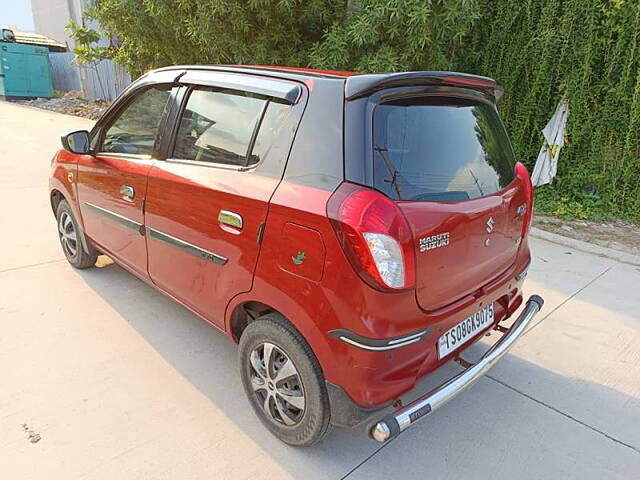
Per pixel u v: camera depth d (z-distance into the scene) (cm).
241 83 242
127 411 251
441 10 511
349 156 190
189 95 271
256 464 224
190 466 220
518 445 244
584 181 629
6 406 249
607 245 520
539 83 601
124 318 338
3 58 1730
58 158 391
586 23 555
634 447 245
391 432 182
